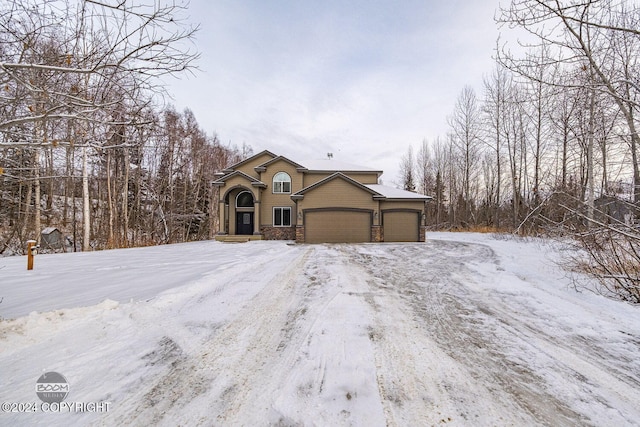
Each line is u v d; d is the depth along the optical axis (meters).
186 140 25.14
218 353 3.02
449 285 6.02
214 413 2.09
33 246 7.90
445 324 3.89
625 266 5.20
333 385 2.45
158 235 23.75
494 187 28.23
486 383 2.52
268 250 12.48
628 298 4.81
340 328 3.70
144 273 7.09
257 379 2.54
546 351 3.14
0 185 13.16
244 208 20.75
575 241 5.87
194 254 11.38
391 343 3.29
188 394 2.32
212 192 28.17
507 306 4.66
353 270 7.56
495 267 7.84
